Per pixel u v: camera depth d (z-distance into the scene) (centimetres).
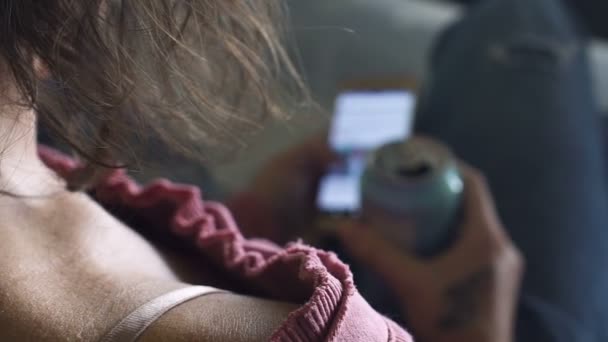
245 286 53
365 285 92
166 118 55
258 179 105
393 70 135
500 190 96
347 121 106
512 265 87
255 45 58
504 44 103
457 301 86
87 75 47
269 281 51
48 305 42
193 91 54
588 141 100
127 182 57
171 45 49
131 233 51
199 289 44
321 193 103
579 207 95
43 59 45
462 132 100
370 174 84
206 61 56
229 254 54
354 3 140
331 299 41
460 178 86
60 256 45
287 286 50
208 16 53
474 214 87
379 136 106
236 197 105
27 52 45
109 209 56
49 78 47
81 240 47
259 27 57
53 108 48
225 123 58
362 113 107
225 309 42
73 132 50
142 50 49
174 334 41
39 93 47
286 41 63
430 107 105
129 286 44
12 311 42
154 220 56
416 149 84
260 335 41
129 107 52
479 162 98
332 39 136
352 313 41
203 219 55
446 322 86
